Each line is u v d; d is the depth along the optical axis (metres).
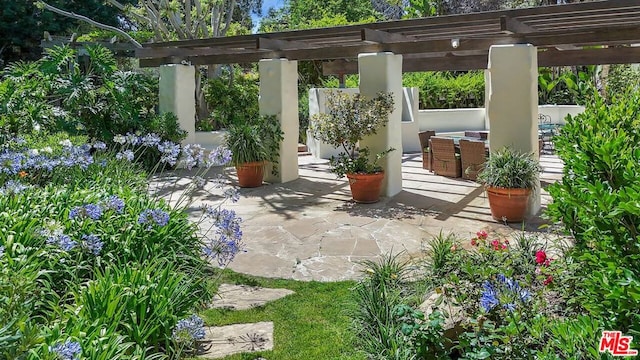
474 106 15.07
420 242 5.43
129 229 3.74
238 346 3.16
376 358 2.89
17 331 1.93
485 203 7.12
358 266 4.72
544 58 9.47
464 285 3.04
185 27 13.02
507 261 3.18
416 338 2.78
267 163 8.88
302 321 3.53
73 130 8.92
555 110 14.91
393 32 7.46
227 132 8.77
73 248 3.19
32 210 3.81
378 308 3.29
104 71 10.14
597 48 8.99
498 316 2.65
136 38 13.01
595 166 2.16
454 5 20.81
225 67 14.68
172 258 3.75
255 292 4.09
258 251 5.17
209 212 3.69
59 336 2.21
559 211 2.35
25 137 6.56
